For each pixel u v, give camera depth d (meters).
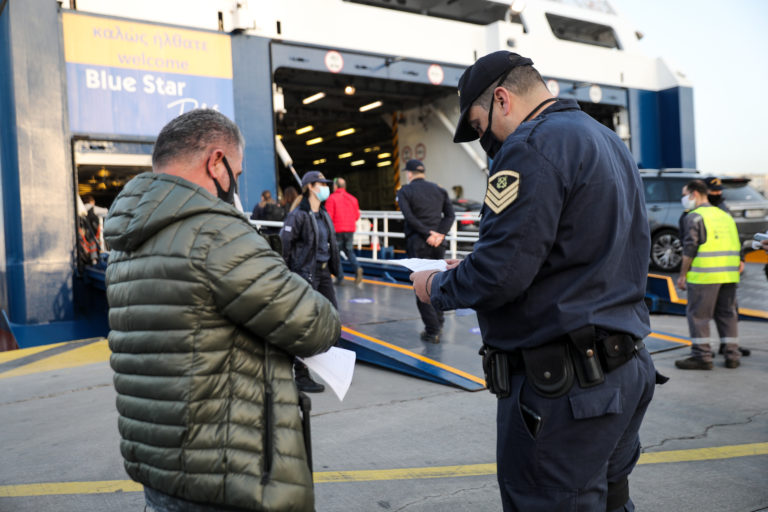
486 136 1.63
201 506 1.26
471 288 1.40
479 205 12.54
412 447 3.24
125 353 1.33
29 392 4.81
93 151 8.50
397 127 16.03
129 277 1.32
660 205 9.95
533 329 1.42
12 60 7.87
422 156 15.10
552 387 1.38
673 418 3.63
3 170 8.62
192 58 9.24
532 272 1.34
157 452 1.26
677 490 2.65
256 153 9.81
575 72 13.47
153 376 1.26
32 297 8.02
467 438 3.36
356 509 2.53
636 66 14.58
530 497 1.42
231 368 1.28
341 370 1.46
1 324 9.41
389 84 13.65
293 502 1.26
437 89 13.95
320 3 10.47
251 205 9.73
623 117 14.58
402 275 9.12
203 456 1.23
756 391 4.15
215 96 9.45
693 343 4.79
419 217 5.50
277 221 9.18
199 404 1.23
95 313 8.55
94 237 8.98
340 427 3.57
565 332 1.37
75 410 4.23
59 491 2.84
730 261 4.68
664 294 7.52
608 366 1.39
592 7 14.18
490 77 1.57
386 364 4.92
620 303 1.42
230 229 1.28
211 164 1.38
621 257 1.43
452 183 14.15
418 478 2.84
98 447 3.44
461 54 12.18
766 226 9.81
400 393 4.26
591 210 1.37
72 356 6.28
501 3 12.68
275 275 1.28
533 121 1.45
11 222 8.34
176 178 1.32
